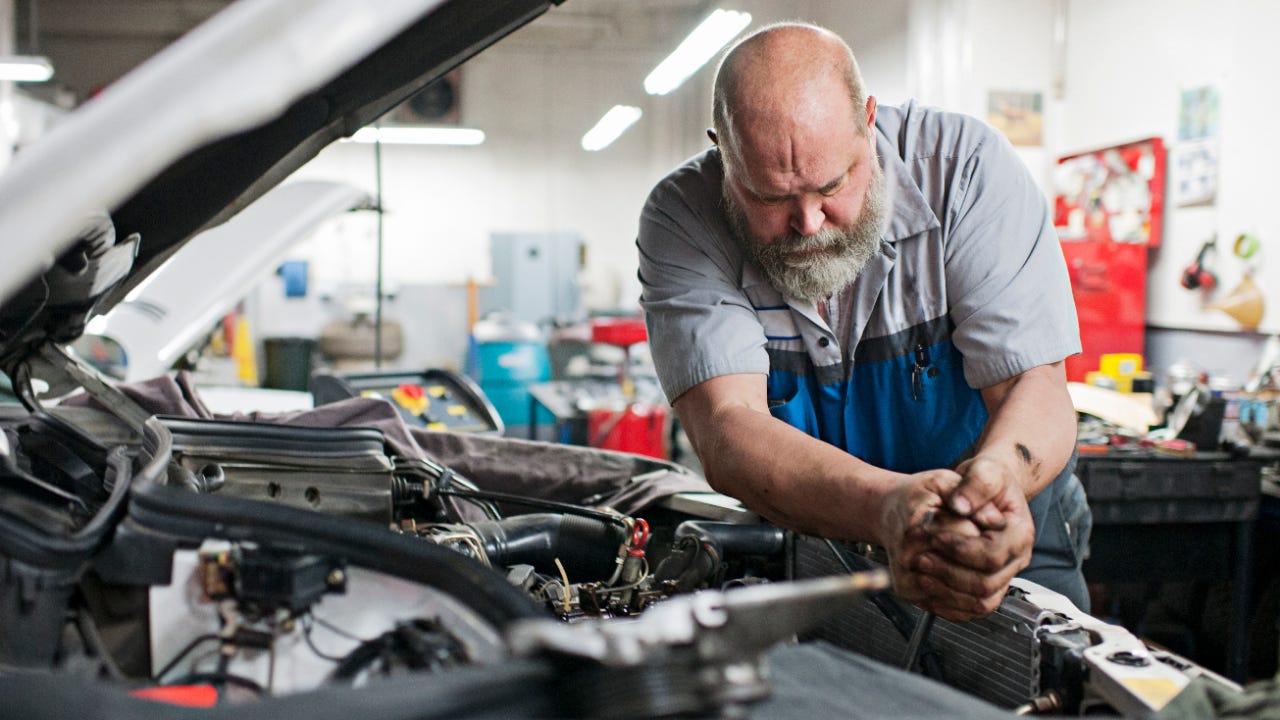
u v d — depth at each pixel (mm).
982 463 1020
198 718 528
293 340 7992
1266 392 3043
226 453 1207
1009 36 5371
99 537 812
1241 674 2604
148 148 796
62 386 1345
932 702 664
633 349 6137
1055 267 1435
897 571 1036
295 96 840
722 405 1316
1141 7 4613
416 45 1091
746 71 1212
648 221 1551
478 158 9984
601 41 9945
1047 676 946
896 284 1449
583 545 1404
